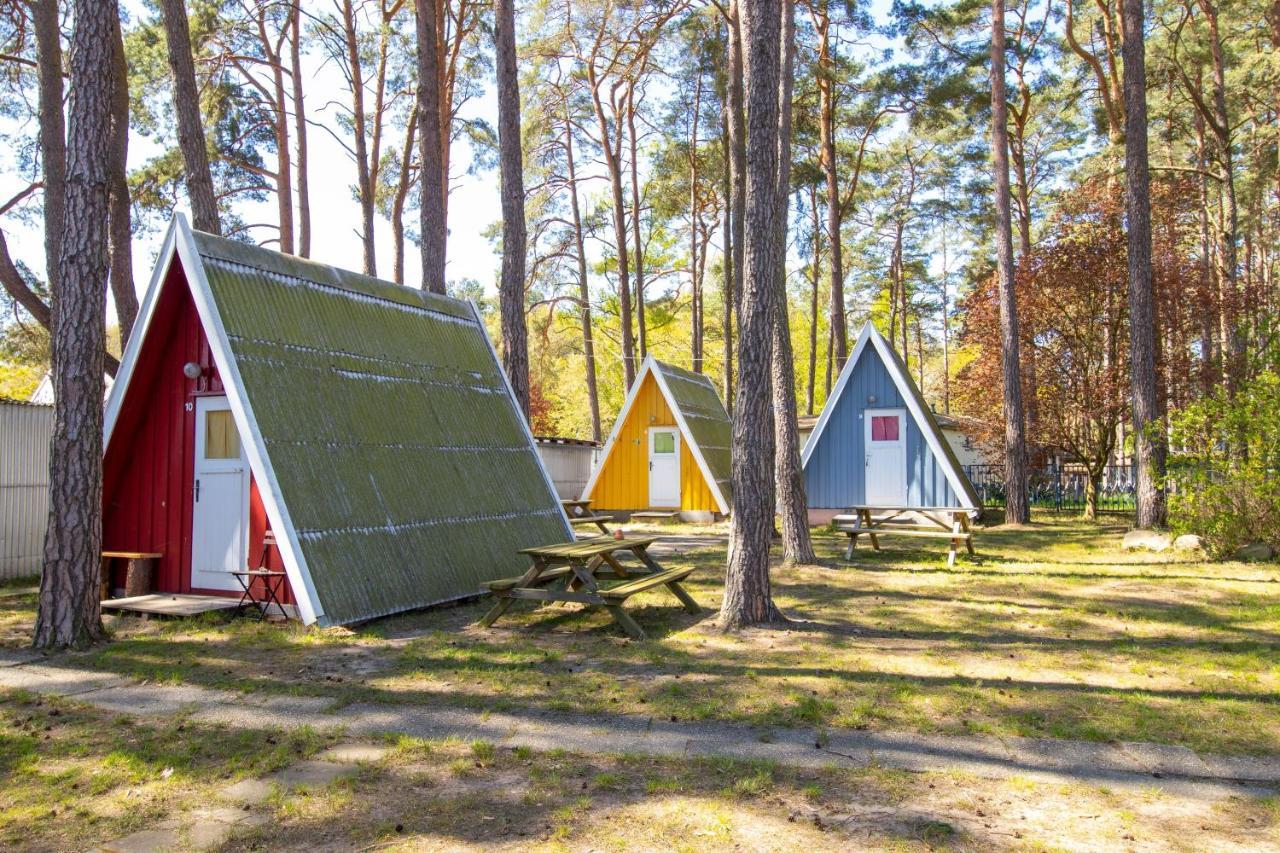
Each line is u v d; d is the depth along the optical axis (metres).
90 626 7.59
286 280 9.76
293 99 21.16
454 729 5.24
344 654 7.20
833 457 18.45
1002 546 15.29
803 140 27.17
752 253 8.18
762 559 8.31
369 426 9.71
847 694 5.90
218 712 5.61
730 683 6.22
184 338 9.45
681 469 22.03
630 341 30.06
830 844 3.64
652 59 27.95
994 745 4.92
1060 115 32.03
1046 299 21.19
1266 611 8.80
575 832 3.76
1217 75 23.92
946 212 37.16
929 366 72.75
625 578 9.59
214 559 9.23
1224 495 13.00
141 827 3.86
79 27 7.57
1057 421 21.28
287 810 4.01
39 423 13.23
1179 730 5.16
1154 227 20.72
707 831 3.77
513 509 11.36
